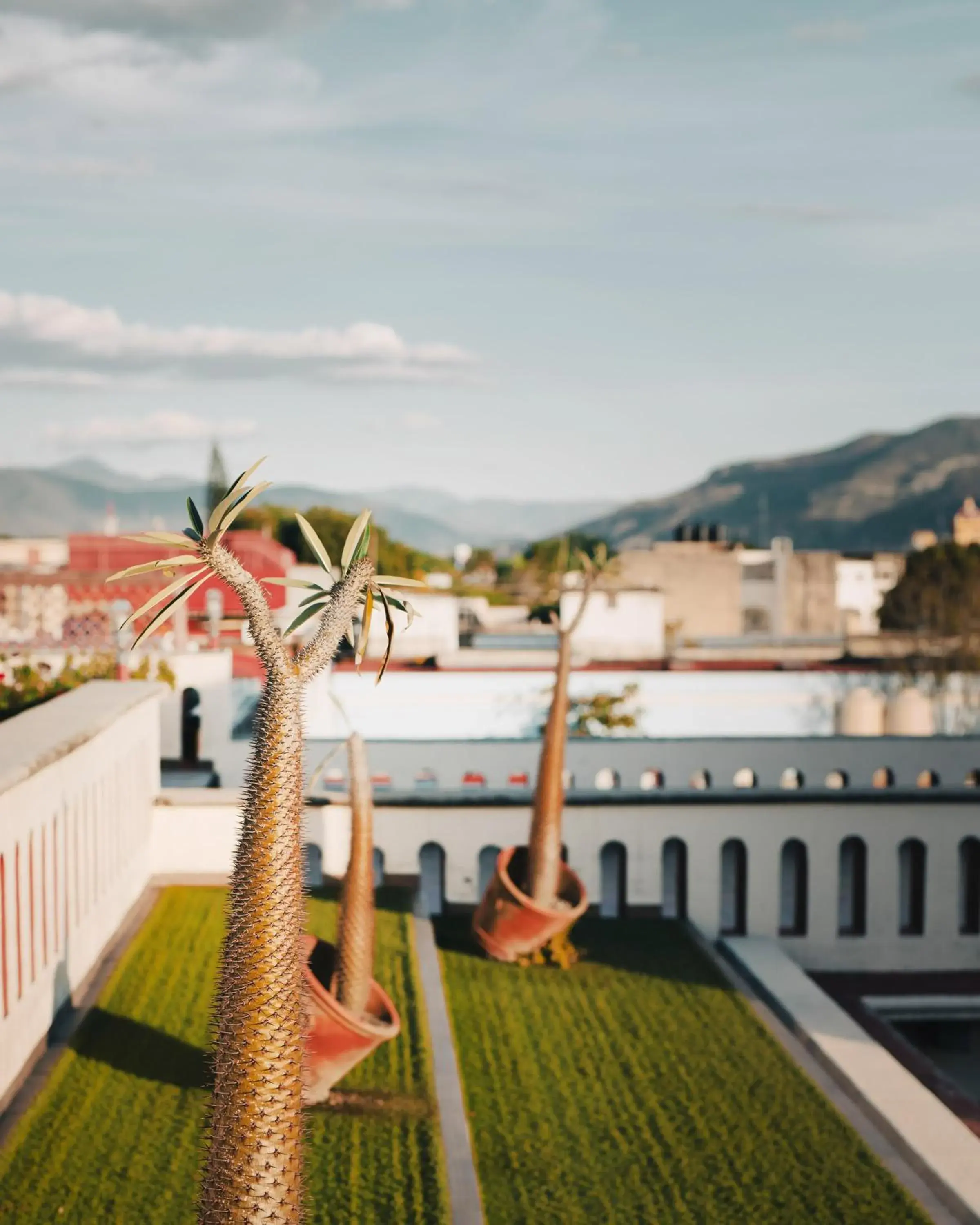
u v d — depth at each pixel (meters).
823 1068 12.36
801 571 89.94
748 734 30.83
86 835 11.77
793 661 36.62
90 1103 9.62
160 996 11.73
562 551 16.27
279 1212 4.85
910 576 74.25
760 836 16.98
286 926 4.95
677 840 16.91
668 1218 9.52
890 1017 16.28
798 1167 10.32
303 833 5.11
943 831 17.31
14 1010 9.48
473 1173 9.59
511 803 16.58
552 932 14.47
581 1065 12.13
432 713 29.59
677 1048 12.59
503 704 29.78
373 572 5.08
